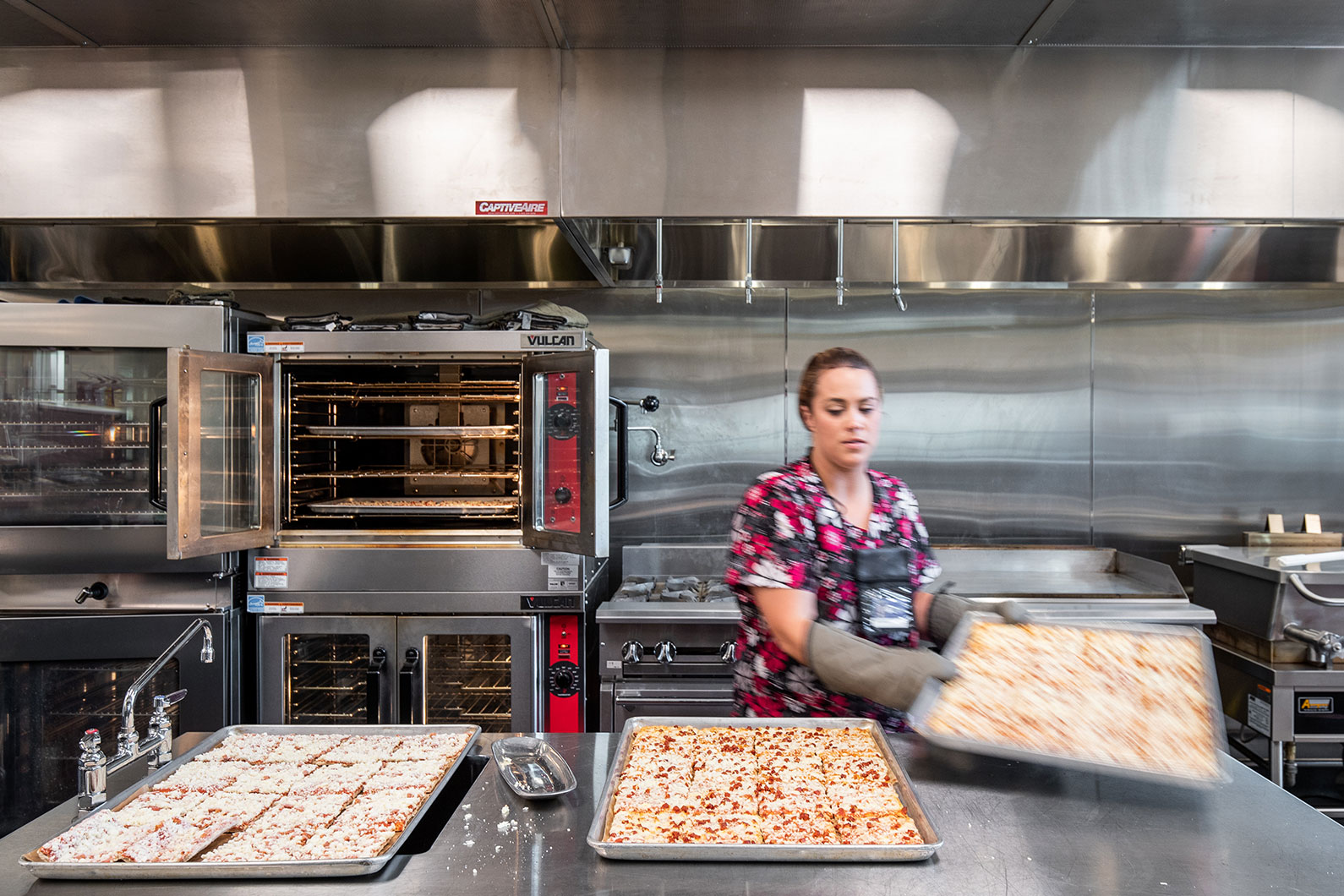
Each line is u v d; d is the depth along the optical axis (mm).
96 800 1444
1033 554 3641
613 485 3715
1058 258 3451
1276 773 2748
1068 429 3711
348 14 2484
